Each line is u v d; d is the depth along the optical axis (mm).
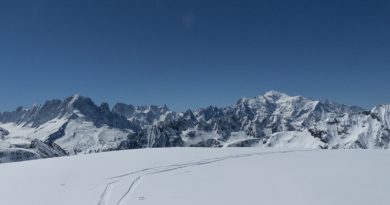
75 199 24453
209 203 23656
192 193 26047
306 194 25469
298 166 37062
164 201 24125
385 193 25562
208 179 30547
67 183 28906
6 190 27031
